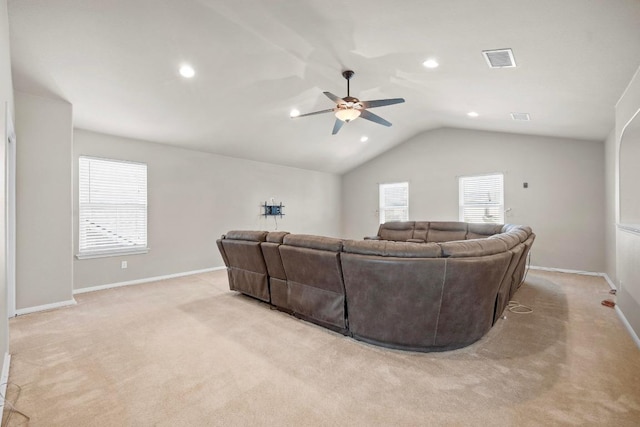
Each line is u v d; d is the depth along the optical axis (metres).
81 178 4.15
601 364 2.11
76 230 4.11
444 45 2.70
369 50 3.00
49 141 3.42
